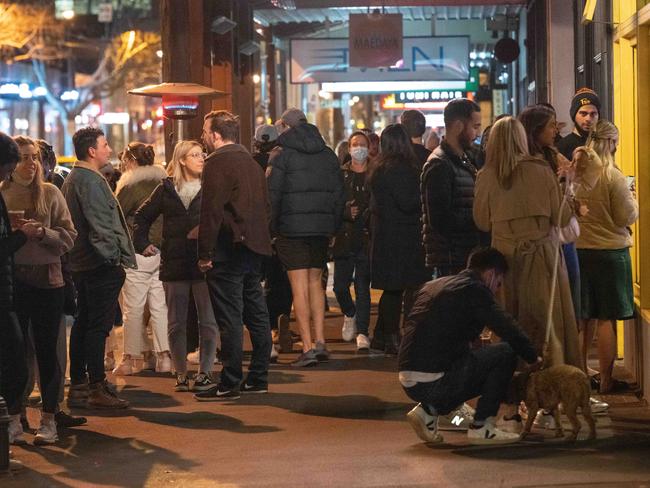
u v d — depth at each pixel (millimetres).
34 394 15203
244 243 14344
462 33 42844
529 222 12078
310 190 16594
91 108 107750
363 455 11344
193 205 15156
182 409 14133
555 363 12047
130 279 16625
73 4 100938
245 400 14523
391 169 16969
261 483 10414
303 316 16875
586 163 13195
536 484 9938
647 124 13992
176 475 10875
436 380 11391
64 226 12477
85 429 13102
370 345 17656
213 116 14484
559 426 11602
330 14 34500
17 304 12242
